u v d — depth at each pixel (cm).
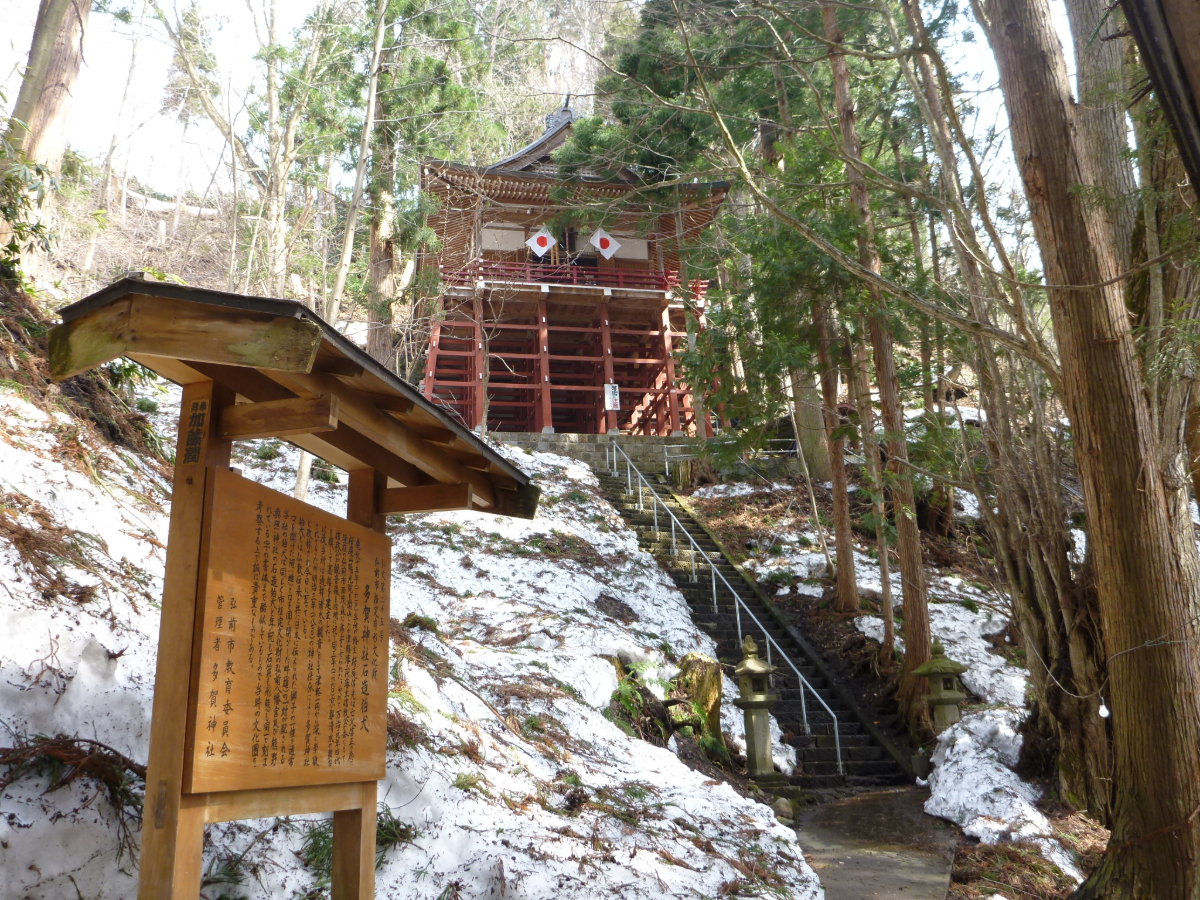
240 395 295
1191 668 476
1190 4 145
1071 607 720
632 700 867
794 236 1099
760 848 560
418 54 1563
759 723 885
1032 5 512
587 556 1360
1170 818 468
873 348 1216
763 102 1464
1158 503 488
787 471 1916
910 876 574
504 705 687
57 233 988
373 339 1842
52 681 330
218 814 260
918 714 1024
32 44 830
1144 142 553
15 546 379
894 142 1174
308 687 302
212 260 1806
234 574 276
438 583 1130
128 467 606
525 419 2748
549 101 2991
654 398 2458
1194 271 543
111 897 295
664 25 1293
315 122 1565
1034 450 746
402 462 394
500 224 2172
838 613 1335
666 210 1638
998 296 693
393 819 416
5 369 574
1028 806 686
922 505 1641
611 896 424
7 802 286
